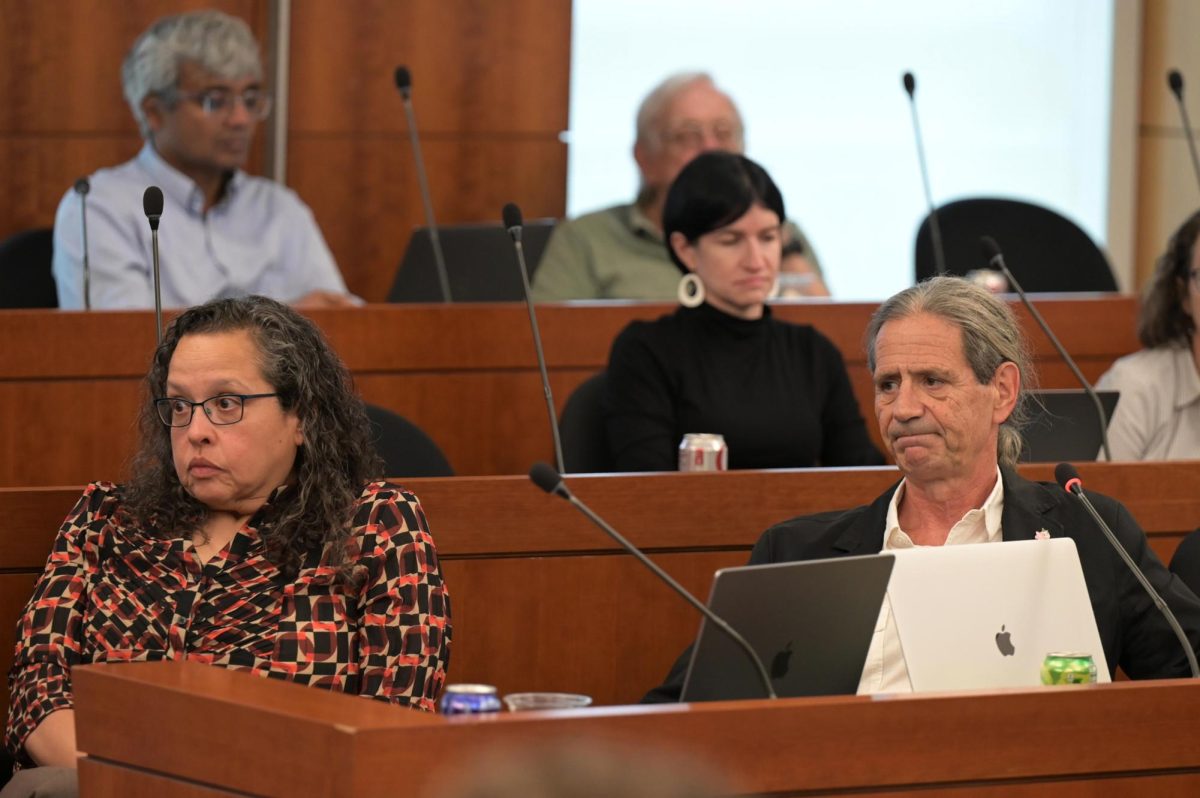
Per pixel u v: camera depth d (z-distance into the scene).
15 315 9.90
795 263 13.42
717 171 9.85
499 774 1.96
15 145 15.09
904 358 6.69
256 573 6.46
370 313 10.58
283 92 15.69
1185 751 5.20
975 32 17.84
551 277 13.10
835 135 17.66
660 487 7.57
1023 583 6.07
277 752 4.58
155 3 15.28
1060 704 5.09
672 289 13.14
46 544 6.88
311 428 6.61
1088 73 18.05
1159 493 7.93
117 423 10.05
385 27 15.93
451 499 7.34
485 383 10.80
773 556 6.89
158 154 12.94
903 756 4.93
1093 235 18.12
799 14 17.47
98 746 5.04
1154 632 6.66
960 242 13.48
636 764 2.00
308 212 13.81
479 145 16.25
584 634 7.51
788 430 9.77
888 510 6.86
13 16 15.02
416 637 6.42
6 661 6.88
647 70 17.00
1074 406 8.45
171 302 12.69
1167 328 10.02
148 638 6.38
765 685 5.41
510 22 16.20
